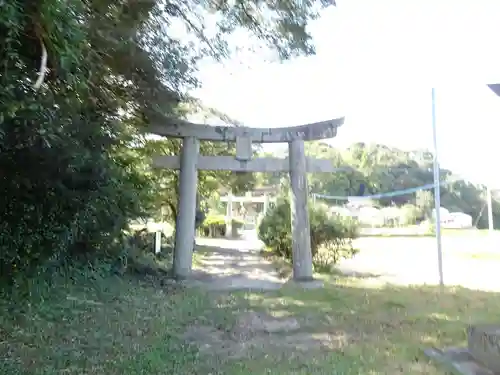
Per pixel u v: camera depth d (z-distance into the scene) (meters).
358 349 5.00
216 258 14.83
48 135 3.70
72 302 6.75
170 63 6.29
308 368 4.35
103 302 7.09
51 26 2.99
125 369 4.23
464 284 9.81
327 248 11.74
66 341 5.05
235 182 14.95
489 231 27.19
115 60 5.59
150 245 12.30
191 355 4.73
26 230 4.83
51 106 3.72
